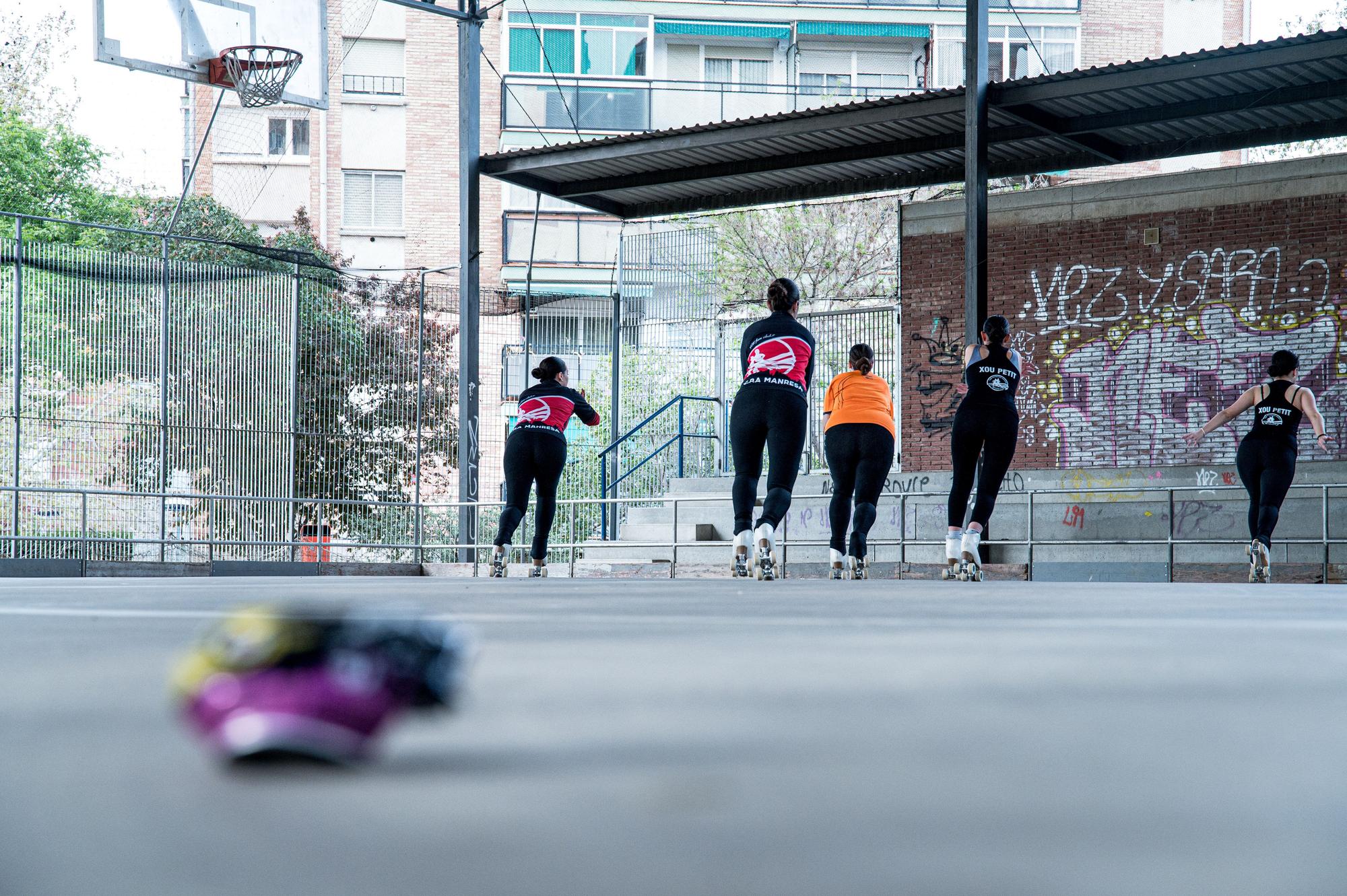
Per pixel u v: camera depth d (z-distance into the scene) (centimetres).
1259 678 171
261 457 2148
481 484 2639
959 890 61
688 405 2712
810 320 2503
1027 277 2297
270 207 4406
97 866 66
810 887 62
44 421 1956
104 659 195
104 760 97
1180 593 641
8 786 87
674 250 2698
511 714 124
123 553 2009
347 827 73
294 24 2305
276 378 2167
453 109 4447
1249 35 4362
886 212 3834
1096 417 2231
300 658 83
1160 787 88
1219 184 2153
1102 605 466
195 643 87
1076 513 1959
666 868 65
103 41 2123
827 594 601
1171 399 2177
